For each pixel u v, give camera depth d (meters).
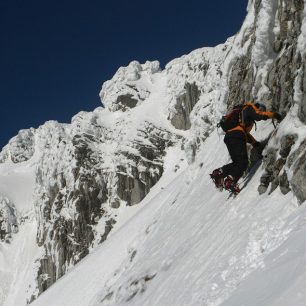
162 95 106.44
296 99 7.31
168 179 83.44
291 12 9.41
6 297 90.31
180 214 13.05
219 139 14.86
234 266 5.93
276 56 10.03
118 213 83.81
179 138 92.75
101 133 99.81
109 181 87.69
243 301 3.91
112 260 21.81
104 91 122.12
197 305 5.98
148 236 14.95
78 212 85.75
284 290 3.29
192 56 100.69
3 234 110.50
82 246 82.81
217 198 10.26
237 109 8.41
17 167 153.88
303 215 5.21
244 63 12.61
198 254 8.29
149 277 10.70
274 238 5.48
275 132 7.94
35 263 89.62
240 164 8.25
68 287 23.14
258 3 12.18
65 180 95.06
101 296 14.66
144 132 93.88
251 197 7.88
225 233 7.62
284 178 6.71
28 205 119.69
